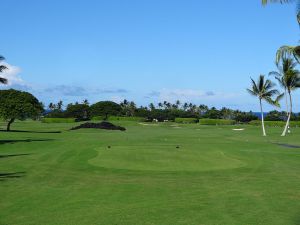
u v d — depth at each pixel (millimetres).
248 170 24156
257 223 12148
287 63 63688
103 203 15008
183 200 15430
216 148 38156
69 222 12438
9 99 66875
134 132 70625
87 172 23016
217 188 18062
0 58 45594
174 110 139375
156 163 26328
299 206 14297
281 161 28953
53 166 25453
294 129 87438
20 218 12977
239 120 120625
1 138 51125
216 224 12070
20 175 22062
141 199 15703
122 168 24375
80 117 131750
